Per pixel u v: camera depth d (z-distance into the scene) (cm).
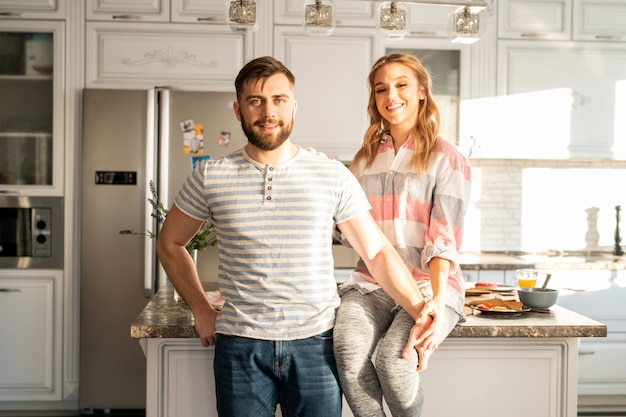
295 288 179
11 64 414
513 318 221
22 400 415
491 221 473
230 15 244
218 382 185
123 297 409
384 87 218
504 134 433
